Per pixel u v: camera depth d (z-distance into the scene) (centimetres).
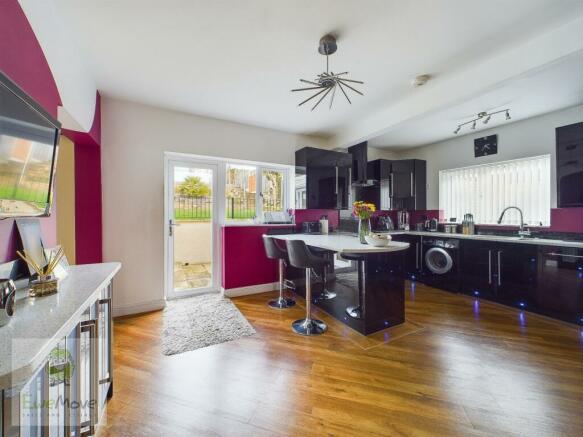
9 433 62
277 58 216
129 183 296
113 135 287
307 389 165
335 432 132
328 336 237
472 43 198
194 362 196
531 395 158
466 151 432
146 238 304
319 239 299
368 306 241
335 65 227
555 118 330
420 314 289
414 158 514
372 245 239
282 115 342
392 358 200
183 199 354
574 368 185
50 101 153
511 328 253
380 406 150
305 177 387
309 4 160
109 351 151
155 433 131
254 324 265
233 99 293
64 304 97
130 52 206
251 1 158
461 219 439
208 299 345
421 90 273
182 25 177
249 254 372
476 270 346
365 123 359
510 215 376
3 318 78
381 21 174
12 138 102
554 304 270
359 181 424
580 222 297
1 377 54
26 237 126
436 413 144
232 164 388
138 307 298
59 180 274
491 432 131
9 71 112
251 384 170
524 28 182
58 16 164
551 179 332
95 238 277
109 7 160
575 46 174
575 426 134
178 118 326
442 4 160
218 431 133
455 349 213
